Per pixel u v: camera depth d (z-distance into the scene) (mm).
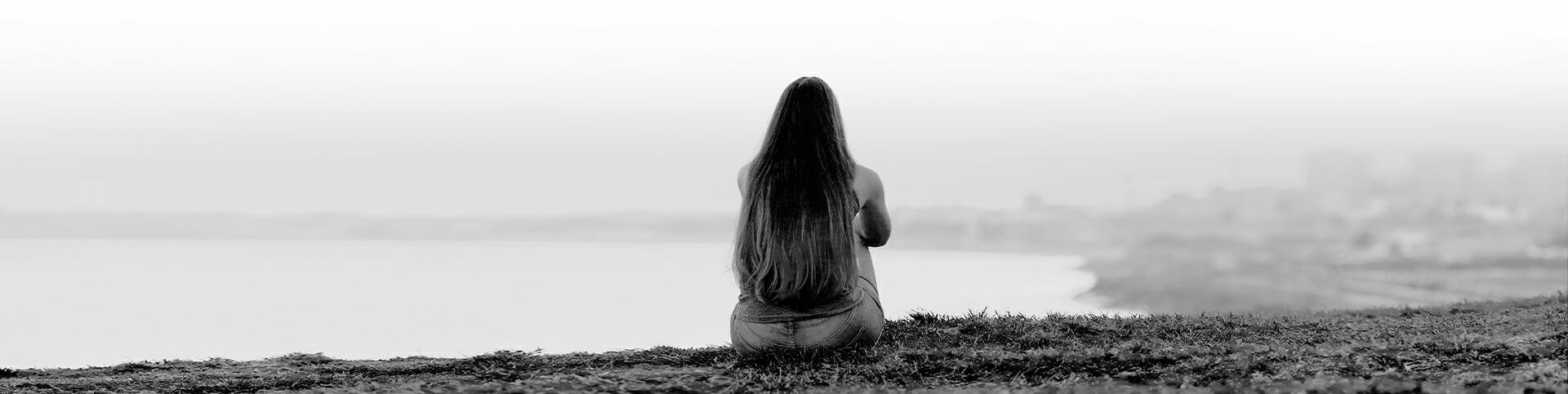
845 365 5566
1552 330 6691
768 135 5707
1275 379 5031
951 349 6203
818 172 5590
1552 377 4648
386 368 6805
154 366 7375
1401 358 5402
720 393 5168
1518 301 10547
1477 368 5078
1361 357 5434
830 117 5680
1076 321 7586
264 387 6152
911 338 6789
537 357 7145
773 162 5629
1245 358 5523
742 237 5746
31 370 7211
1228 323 7777
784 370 5551
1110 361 5605
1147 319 7938
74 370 7152
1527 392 4469
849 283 5734
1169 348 6043
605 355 7137
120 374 6957
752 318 5766
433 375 6410
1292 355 5609
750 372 5574
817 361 5695
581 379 5520
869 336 5914
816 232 5566
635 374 5723
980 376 5398
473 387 5426
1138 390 4914
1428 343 5809
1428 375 4938
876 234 6031
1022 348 6527
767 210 5621
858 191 5781
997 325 7258
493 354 7453
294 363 7562
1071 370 5453
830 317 5699
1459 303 10883
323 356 8016
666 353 7188
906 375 5395
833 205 5605
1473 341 5805
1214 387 4898
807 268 5574
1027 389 5000
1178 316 8281
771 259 5602
